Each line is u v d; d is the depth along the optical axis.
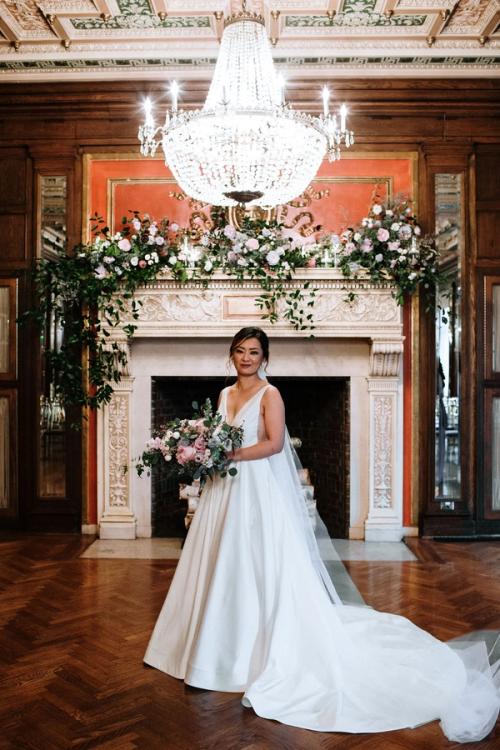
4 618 3.48
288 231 5.10
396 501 5.27
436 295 5.38
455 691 2.48
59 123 5.45
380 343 5.09
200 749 2.23
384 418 5.25
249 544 2.73
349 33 4.79
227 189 3.66
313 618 2.62
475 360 5.39
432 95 5.32
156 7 4.46
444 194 5.40
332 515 5.64
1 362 5.49
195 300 5.12
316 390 5.92
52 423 5.45
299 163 3.60
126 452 5.29
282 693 2.50
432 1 4.40
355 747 2.25
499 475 5.43
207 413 2.74
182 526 5.68
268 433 2.82
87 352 5.37
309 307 5.09
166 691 2.65
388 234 4.92
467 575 4.31
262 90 3.55
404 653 2.78
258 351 2.92
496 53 4.98
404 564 4.58
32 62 5.13
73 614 3.54
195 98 5.40
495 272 5.39
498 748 2.25
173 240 5.32
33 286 5.44
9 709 2.50
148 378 5.36
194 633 2.75
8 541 5.18
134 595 3.87
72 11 4.52
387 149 5.41
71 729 2.36
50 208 5.46
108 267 5.06
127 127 5.43
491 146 5.40
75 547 5.00
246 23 3.57
